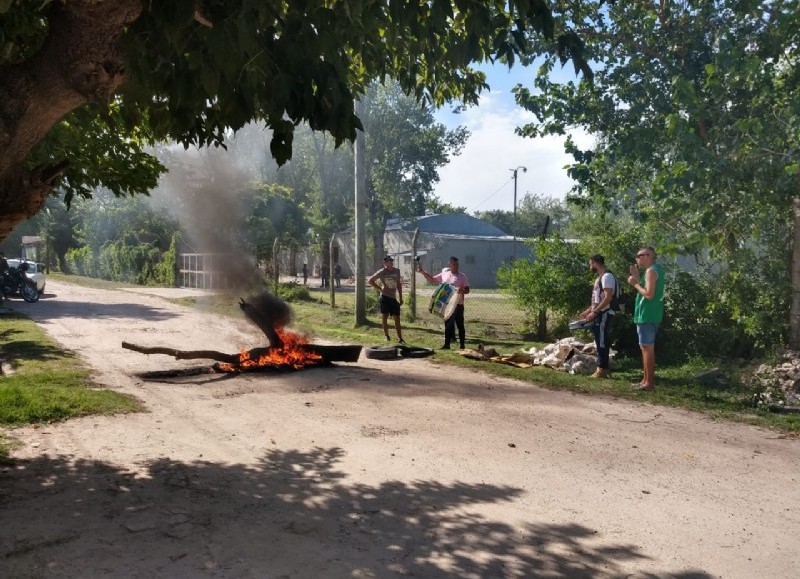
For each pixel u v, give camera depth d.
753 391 8.09
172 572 3.29
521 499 4.53
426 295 26.25
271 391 8.05
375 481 4.80
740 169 9.90
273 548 3.62
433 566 3.48
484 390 8.34
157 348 9.04
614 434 6.34
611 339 11.07
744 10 10.98
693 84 10.94
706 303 10.95
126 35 3.69
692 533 4.04
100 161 6.89
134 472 4.83
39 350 10.52
